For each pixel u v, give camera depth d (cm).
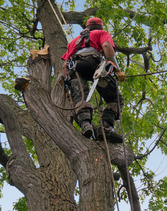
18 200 1333
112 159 582
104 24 1312
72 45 600
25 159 627
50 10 1134
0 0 1472
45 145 748
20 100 1491
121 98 603
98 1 1355
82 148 506
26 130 799
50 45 1030
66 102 799
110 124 590
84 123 537
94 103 1417
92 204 441
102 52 579
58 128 533
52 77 1583
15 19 1480
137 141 1603
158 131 1400
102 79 548
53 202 585
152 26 1333
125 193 1251
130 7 1462
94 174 472
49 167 687
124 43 1373
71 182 666
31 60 722
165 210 1232
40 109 565
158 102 1382
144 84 1359
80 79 571
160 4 1335
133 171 1508
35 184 595
